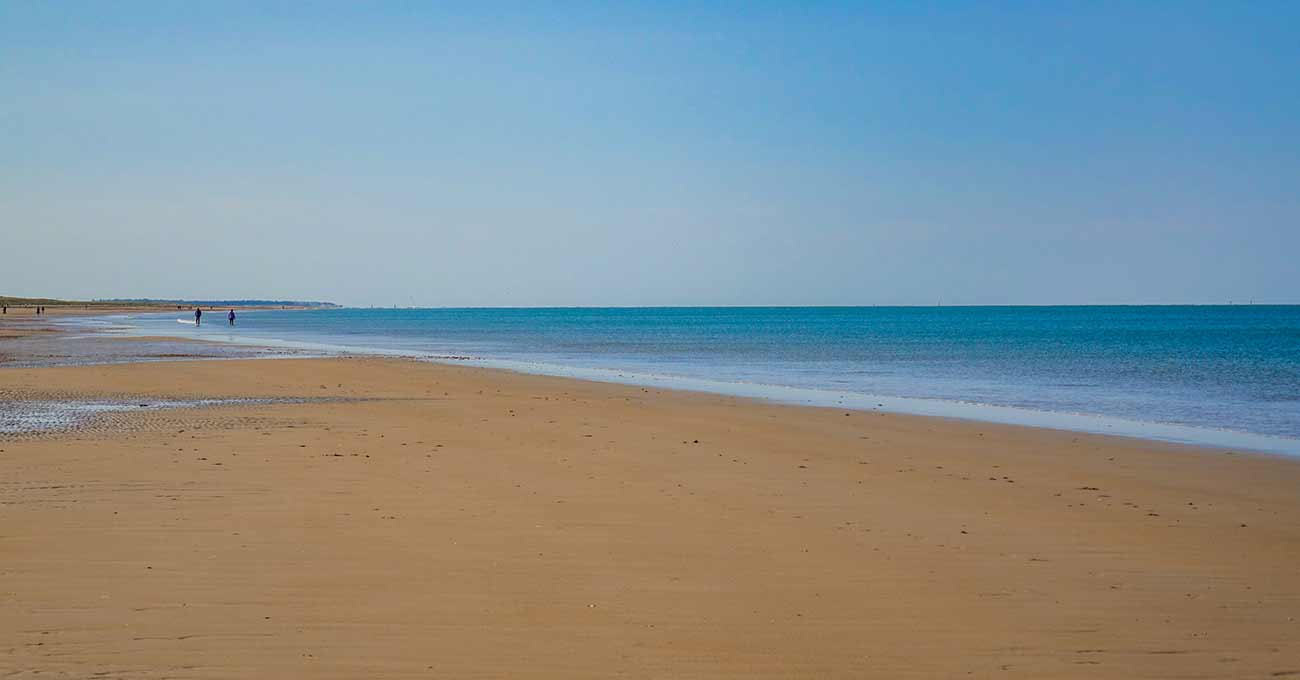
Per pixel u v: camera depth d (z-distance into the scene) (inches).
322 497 478.3
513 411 935.7
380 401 1032.2
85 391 1102.4
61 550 365.7
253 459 598.5
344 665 256.2
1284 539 426.0
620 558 371.9
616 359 2151.8
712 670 258.8
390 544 385.7
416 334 4178.2
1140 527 446.3
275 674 248.4
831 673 258.8
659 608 311.1
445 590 325.4
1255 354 2352.4
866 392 1261.1
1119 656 275.9
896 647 279.7
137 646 266.1
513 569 353.1
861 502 494.0
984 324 6186.0
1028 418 950.4
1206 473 615.5
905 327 5531.5
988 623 302.5
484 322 7249.0
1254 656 277.4
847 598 325.4
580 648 273.4
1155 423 913.5
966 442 755.4
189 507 448.1
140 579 330.0
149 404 967.6
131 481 513.3
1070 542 412.8
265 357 1935.3
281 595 315.6
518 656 266.1
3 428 753.0
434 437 727.7
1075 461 662.5
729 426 835.4
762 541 403.2
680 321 7741.1
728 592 330.0
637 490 515.5
